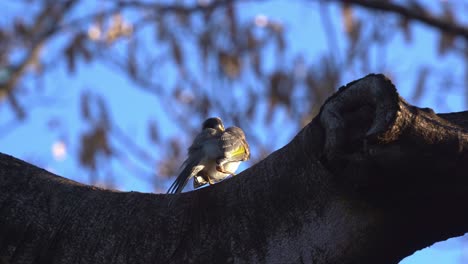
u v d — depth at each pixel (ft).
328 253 22.29
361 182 21.16
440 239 22.58
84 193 24.76
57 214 24.18
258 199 23.07
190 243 23.24
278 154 23.36
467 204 21.61
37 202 24.40
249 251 22.72
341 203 22.06
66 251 23.66
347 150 21.29
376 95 20.84
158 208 24.06
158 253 23.27
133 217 23.95
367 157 20.65
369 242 22.12
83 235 23.79
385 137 20.34
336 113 21.58
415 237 22.35
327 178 22.13
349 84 21.81
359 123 21.45
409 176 20.93
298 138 22.88
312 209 22.41
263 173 23.32
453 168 20.79
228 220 23.21
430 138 20.54
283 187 22.81
